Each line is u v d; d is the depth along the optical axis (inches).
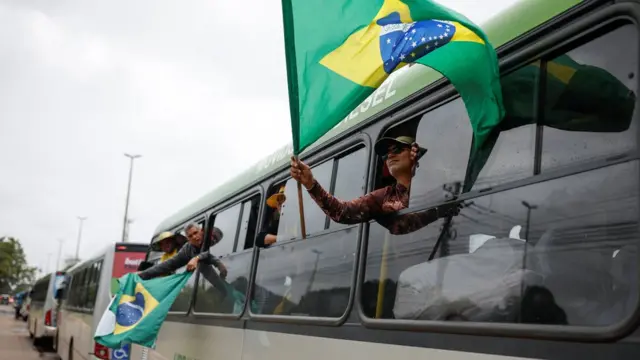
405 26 107.0
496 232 99.9
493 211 101.3
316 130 115.3
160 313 218.5
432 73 124.2
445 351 102.7
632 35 83.0
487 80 103.5
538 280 90.0
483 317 98.4
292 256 168.6
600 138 84.9
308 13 114.6
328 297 144.7
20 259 4761.3
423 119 124.5
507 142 101.3
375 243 130.2
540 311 88.6
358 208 130.7
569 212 87.1
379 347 120.1
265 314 177.5
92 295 457.7
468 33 103.0
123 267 434.9
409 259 119.0
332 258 146.5
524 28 101.7
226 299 211.2
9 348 938.1
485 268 100.4
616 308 77.9
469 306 101.7
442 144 117.3
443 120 118.5
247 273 197.0
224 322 205.3
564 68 93.4
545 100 95.6
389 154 129.8
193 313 238.5
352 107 111.7
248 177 220.1
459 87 107.3
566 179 88.7
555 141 92.3
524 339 88.4
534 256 91.5
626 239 78.2
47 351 906.7
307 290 155.8
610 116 84.0
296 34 115.2
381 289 125.0
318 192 127.6
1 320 1961.1
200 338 225.9
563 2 95.7
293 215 175.2
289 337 157.6
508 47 103.8
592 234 83.1
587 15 90.7
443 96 119.0
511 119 101.3
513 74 102.3
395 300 120.0
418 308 113.3
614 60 85.2
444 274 109.0
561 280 86.4
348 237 141.1
